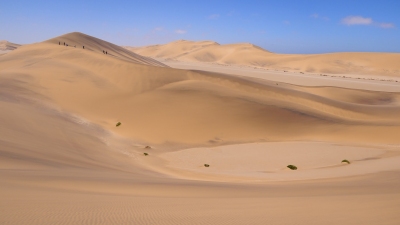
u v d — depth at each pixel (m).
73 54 89.81
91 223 8.26
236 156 36.97
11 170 16.67
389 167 27.81
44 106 51.97
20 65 86.38
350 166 29.84
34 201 10.27
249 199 12.33
